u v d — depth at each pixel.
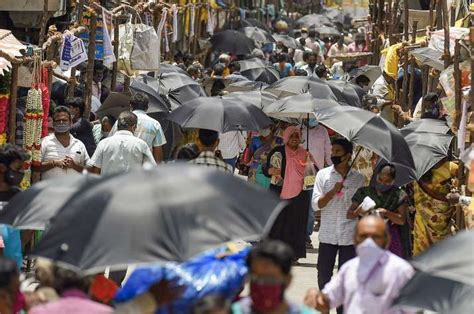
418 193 21.84
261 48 65.12
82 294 12.10
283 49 59.25
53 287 12.52
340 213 18.95
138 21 35.19
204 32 61.44
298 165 24.02
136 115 22.89
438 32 29.50
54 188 13.39
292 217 24.06
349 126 19.05
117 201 11.30
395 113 29.88
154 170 11.76
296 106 24.98
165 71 34.03
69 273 12.05
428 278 12.36
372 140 18.80
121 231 11.06
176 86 32.94
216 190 11.54
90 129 24.73
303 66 46.72
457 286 12.16
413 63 32.16
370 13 56.41
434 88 30.80
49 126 24.73
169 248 10.93
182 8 46.59
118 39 31.17
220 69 40.91
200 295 12.34
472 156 18.84
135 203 11.27
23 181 21.38
